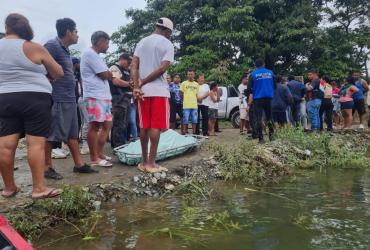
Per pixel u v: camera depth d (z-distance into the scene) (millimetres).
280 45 13633
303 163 5496
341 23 16188
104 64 4121
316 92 7668
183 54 15406
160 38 3867
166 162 4703
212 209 3445
